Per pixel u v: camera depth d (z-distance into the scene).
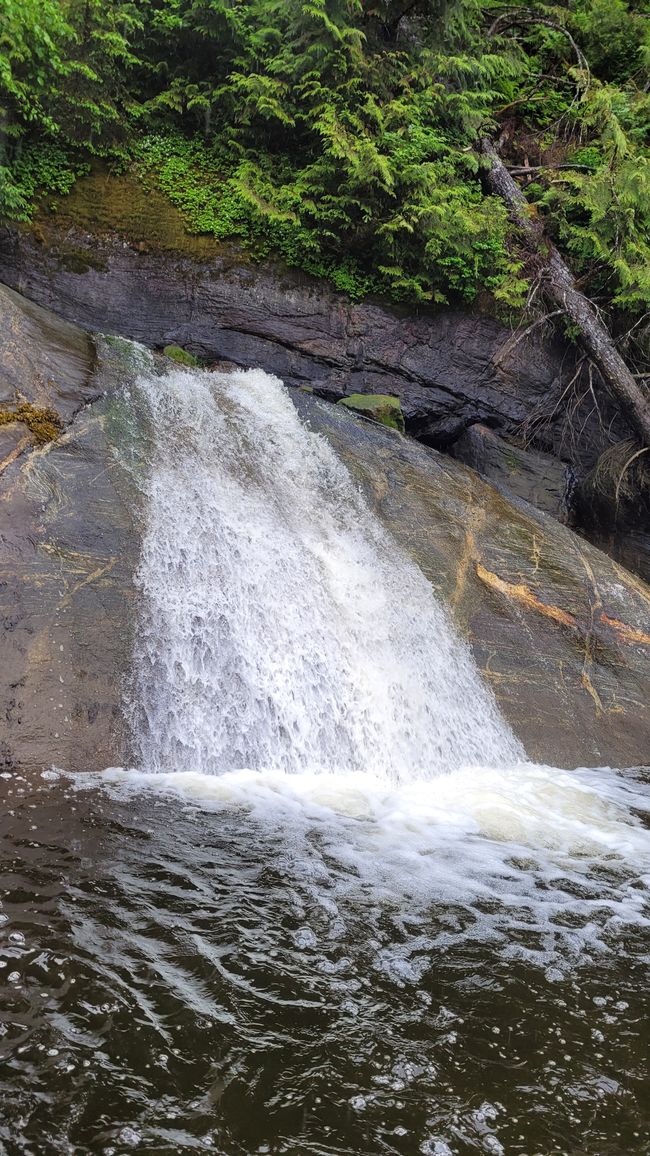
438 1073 2.68
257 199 10.79
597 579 8.43
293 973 3.17
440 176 11.32
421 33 12.40
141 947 3.21
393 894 3.96
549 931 3.75
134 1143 2.26
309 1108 2.47
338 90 11.51
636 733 7.21
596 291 12.14
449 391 11.45
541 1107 2.57
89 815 4.44
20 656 5.36
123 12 11.25
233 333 10.88
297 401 8.91
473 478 9.26
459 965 3.37
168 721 5.55
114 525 6.26
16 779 4.79
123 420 7.16
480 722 6.80
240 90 11.70
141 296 10.66
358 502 8.03
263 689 6.00
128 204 10.87
